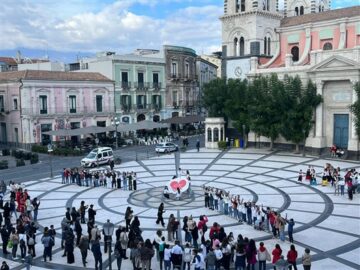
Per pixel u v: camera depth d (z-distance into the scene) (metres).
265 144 51.00
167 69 70.00
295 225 22.77
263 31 56.41
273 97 44.38
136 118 65.62
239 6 57.38
